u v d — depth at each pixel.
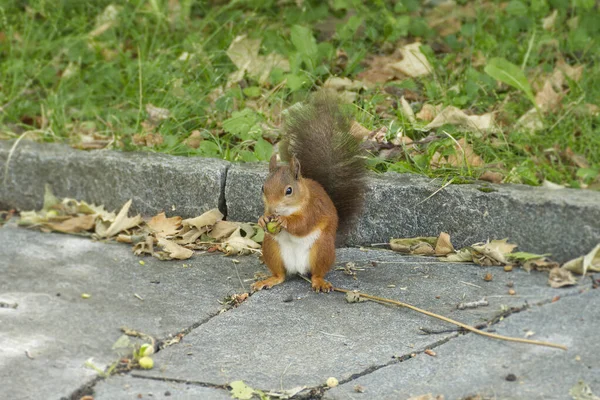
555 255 8.70
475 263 8.79
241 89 11.80
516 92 11.20
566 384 6.53
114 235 9.73
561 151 10.15
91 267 8.95
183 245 9.42
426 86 11.28
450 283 8.36
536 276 8.46
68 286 8.48
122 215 9.81
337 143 8.84
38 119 11.68
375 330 7.52
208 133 10.77
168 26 13.53
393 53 12.57
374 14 13.17
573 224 8.56
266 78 11.84
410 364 6.93
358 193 8.92
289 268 8.52
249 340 7.42
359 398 6.46
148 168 9.95
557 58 12.16
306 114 9.07
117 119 11.16
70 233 9.87
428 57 11.82
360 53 12.11
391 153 9.97
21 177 10.49
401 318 7.72
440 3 13.71
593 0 12.67
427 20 13.38
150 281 8.62
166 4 13.66
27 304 8.08
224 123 10.50
